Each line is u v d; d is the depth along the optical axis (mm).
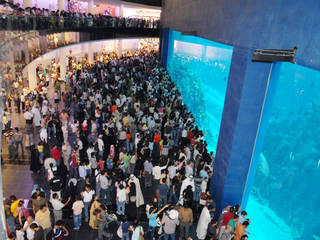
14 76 10984
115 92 19219
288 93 9609
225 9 9680
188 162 9625
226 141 8773
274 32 6449
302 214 8648
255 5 7332
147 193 10164
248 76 7707
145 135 12062
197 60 19609
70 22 20047
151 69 26719
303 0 5410
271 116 10375
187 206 7648
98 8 38938
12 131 11359
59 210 7500
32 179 10320
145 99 17453
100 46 36500
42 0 25828
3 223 3203
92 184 10250
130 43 45000
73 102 18547
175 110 15359
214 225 7336
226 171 8656
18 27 11461
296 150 9250
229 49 14430
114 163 11078
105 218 7480
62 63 23734
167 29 27375
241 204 8969
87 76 21500
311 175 8570
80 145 10805
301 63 5441
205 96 17828
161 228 7484
